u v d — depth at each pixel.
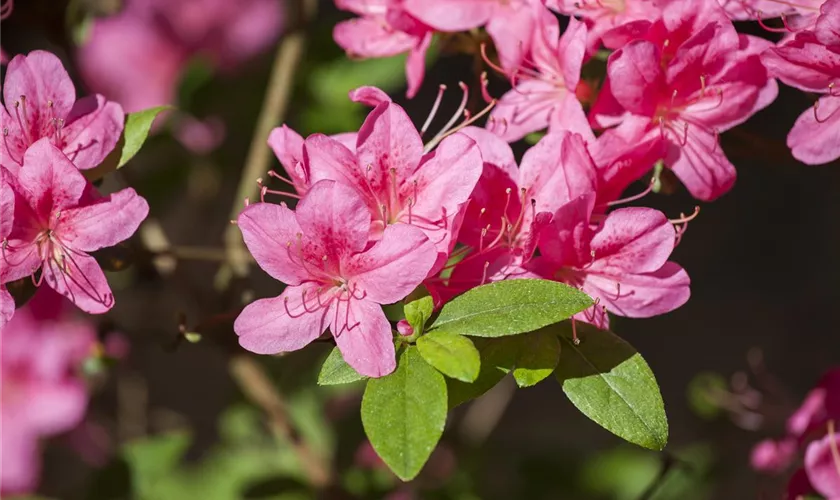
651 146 0.65
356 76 0.85
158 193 0.91
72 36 0.81
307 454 0.83
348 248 0.62
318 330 0.62
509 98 0.67
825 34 0.64
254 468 0.90
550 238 0.63
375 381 0.61
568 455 0.94
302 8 0.80
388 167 0.63
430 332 0.62
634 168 0.65
